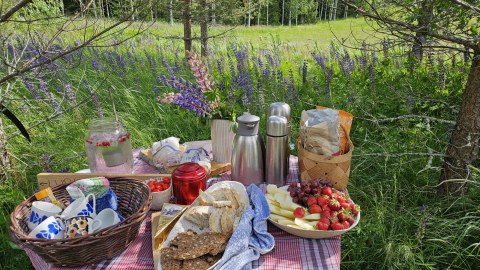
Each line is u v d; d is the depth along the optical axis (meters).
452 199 2.43
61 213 1.37
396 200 2.48
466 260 2.16
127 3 2.21
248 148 1.69
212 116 1.93
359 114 3.39
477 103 2.23
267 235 1.33
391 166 2.78
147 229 1.46
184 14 4.80
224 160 2.01
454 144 2.41
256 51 5.73
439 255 2.19
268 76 4.07
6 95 3.08
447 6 2.38
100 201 1.40
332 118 1.62
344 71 3.75
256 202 1.47
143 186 1.50
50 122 3.59
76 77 4.58
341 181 1.66
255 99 3.65
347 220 1.41
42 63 2.12
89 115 3.87
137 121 3.84
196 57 1.79
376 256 2.20
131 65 5.17
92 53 5.46
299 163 1.75
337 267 1.23
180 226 1.32
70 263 1.22
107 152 1.76
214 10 4.89
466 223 2.23
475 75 2.20
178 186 1.55
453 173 2.45
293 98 3.70
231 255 1.20
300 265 1.25
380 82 3.63
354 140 3.33
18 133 3.15
